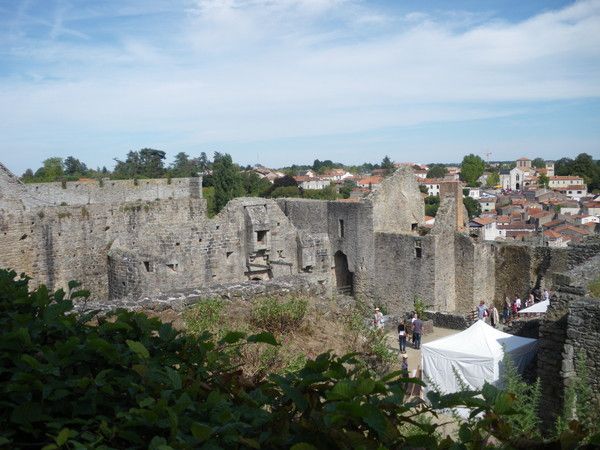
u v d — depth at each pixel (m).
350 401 4.75
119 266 32.97
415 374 23.81
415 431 8.53
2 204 31.12
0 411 5.57
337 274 52.25
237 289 17.97
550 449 4.82
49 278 31.89
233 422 5.01
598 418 10.77
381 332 18.42
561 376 17.31
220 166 93.50
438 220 45.28
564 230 100.88
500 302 46.50
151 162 125.50
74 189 40.12
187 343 7.20
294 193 109.50
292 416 5.45
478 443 4.78
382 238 47.66
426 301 44.91
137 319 7.47
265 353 13.25
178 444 4.52
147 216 36.38
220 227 36.50
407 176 51.06
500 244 46.38
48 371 5.56
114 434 4.91
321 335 15.86
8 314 8.27
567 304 18.34
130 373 6.15
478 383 21.45
